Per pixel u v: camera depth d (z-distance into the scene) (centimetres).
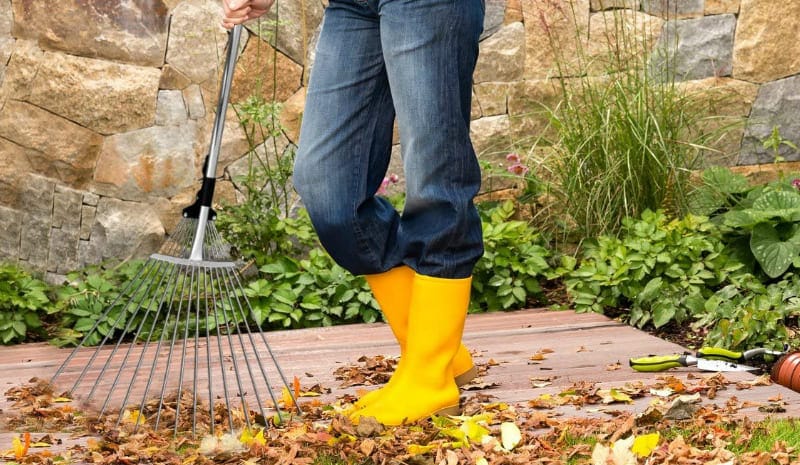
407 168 248
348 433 244
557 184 528
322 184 249
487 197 557
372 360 363
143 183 521
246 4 261
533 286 489
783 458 222
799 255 458
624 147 505
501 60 549
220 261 258
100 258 518
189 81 523
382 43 243
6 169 510
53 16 506
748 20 554
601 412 279
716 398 292
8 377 368
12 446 258
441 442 238
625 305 478
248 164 533
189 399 296
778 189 497
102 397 310
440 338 255
